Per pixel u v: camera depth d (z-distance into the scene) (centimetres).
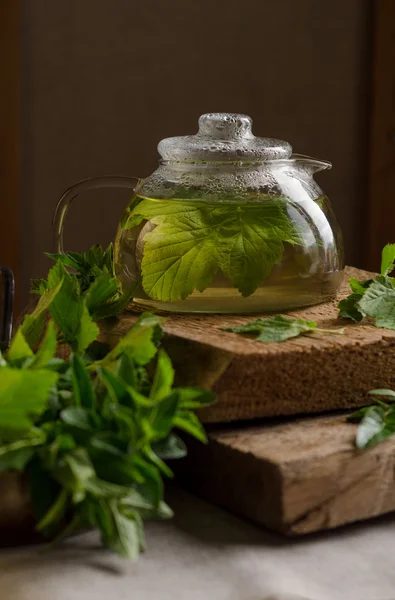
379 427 75
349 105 179
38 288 89
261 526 73
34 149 165
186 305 84
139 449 69
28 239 167
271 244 83
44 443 68
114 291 83
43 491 69
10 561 70
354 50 177
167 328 80
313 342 78
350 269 98
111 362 73
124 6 165
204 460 76
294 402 78
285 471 71
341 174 181
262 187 85
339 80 177
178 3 168
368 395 80
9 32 158
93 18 164
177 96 170
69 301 77
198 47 170
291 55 174
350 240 184
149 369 78
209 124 87
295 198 85
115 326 82
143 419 68
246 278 83
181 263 83
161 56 168
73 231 170
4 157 162
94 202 170
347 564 70
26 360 72
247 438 75
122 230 87
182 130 172
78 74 165
